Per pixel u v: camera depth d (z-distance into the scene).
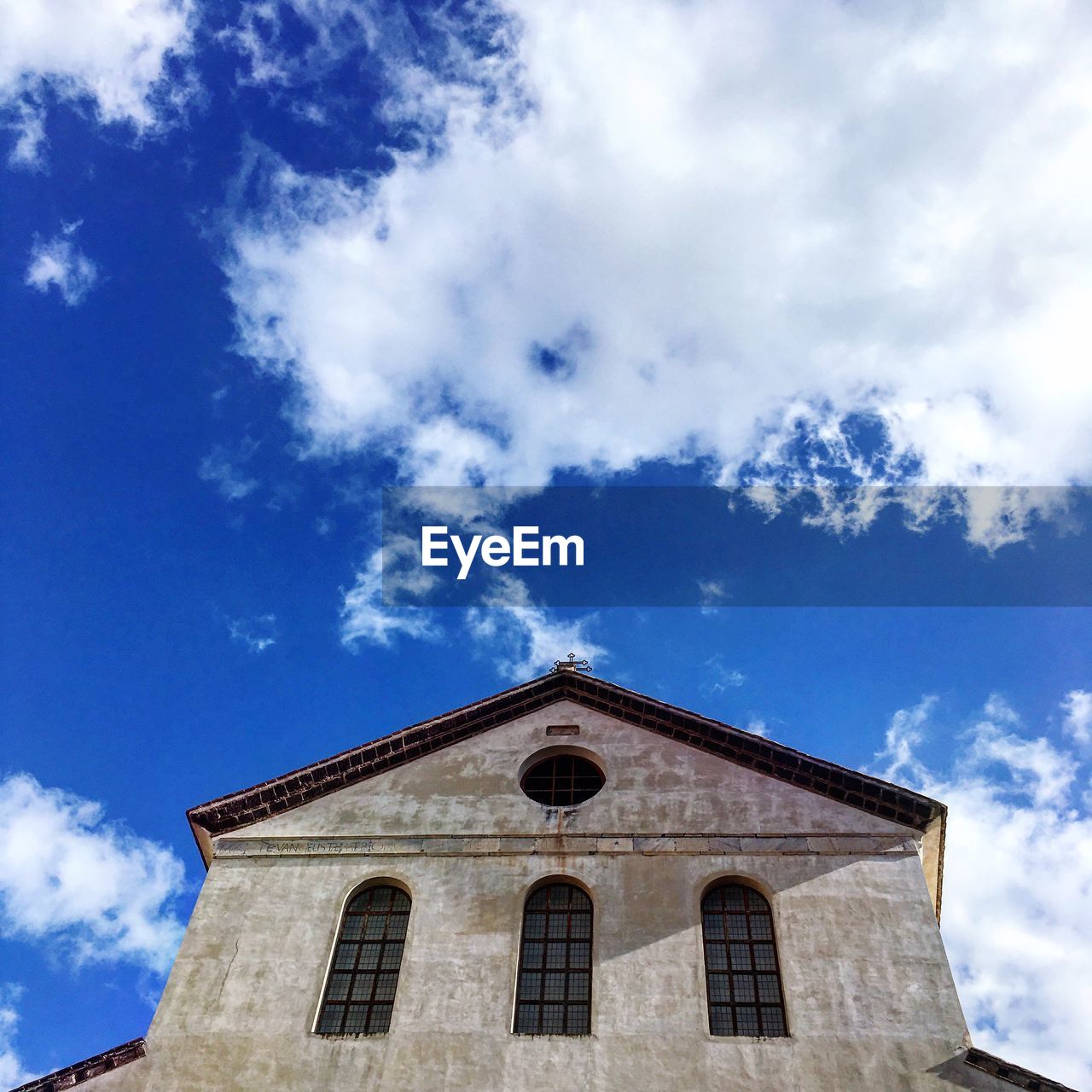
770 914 22.75
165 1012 21.72
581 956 22.31
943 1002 20.78
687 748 26.27
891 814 24.36
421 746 26.95
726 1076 19.94
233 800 25.45
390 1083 20.27
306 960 22.50
